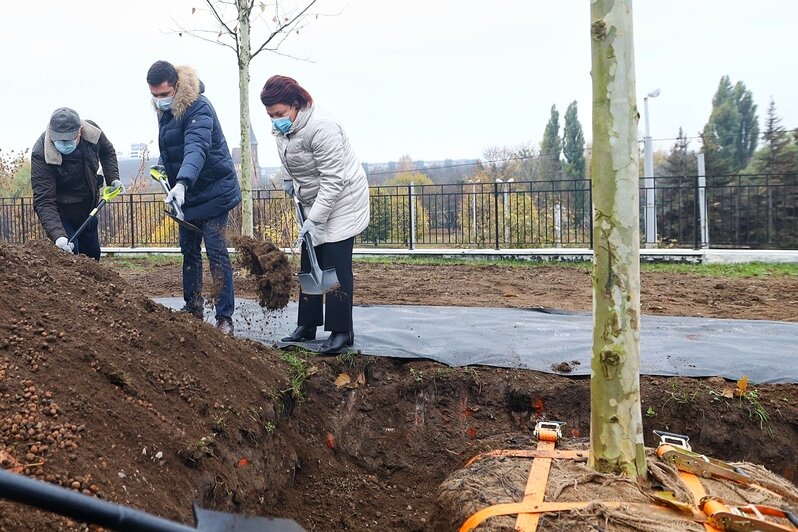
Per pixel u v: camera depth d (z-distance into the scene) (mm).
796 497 2793
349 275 4852
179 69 4898
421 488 4254
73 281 3582
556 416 4480
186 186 4621
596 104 2758
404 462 4398
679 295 8039
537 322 5914
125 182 28453
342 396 4520
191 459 2783
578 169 38750
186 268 5309
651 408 4344
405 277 9688
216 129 5074
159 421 2863
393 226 14227
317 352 4812
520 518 2553
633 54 2723
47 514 2021
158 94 4855
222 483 2904
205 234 5074
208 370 3574
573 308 7023
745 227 15781
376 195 13836
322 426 4293
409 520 3893
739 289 8516
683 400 4328
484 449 3926
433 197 15531
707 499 2566
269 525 1703
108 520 1298
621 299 2791
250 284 8055
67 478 2242
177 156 5070
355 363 4707
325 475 4035
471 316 6184
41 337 2879
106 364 2951
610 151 2734
